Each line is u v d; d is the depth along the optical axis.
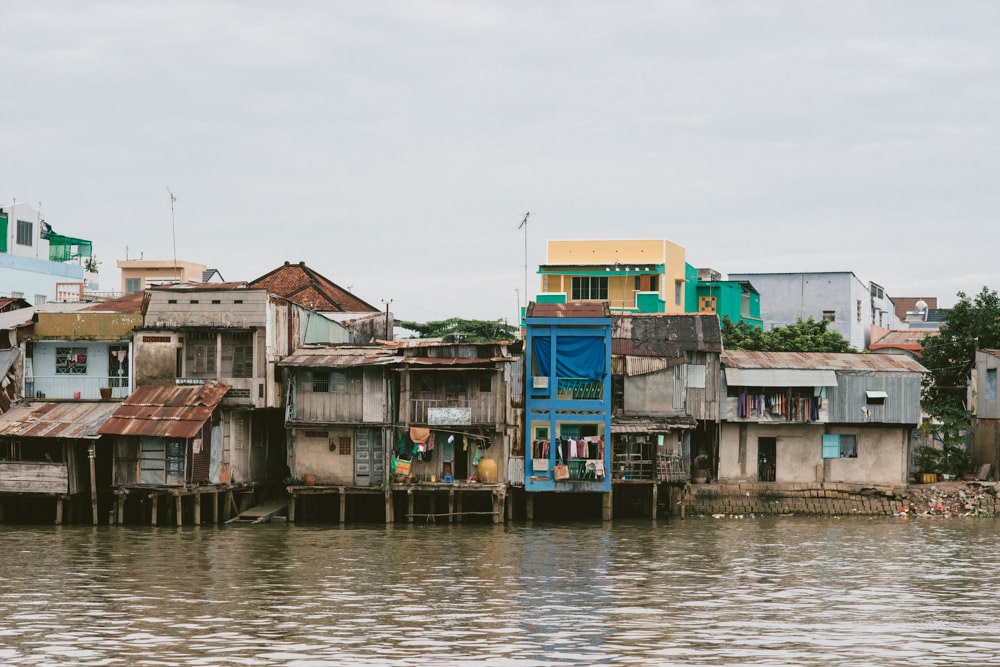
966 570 35.62
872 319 89.25
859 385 53.22
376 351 48.22
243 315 47.12
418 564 35.88
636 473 49.50
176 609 28.42
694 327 53.12
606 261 65.62
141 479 44.47
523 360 48.88
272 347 47.88
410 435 46.88
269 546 39.56
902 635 26.25
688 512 50.84
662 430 49.12
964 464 56.34
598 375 48.00
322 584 32.12
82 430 44.47
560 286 66.06
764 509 51.25
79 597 29.92
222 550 38.44
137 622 26.86
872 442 53.59
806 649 24.77
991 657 24.27
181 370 47.50
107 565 35.06
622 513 50.50
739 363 52.94
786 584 32.88
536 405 47.94
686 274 70.25
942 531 45.53
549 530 45.00
